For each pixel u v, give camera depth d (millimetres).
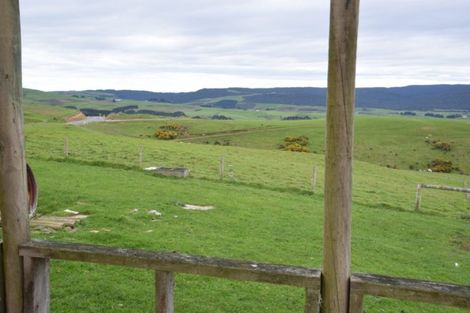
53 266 10188
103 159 35938
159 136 100938
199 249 13008
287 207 22016
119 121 125312
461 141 100188
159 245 12891
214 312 8719
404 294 3857
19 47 4656
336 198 4016
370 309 9992
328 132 4027
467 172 80812
